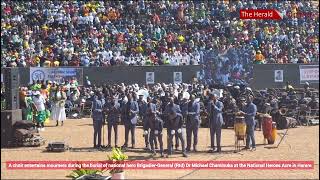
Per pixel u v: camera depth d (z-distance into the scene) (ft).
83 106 152.87
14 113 100.48
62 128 126.21
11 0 216.13
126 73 166.61
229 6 230.68
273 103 127.95
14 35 191.62
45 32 200.03
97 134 99.86
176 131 89.25
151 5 230.07
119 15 222.28
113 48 194.49
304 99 134.82
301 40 211.00
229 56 166.30
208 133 117.08
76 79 164.25
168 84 158.10
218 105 93.50
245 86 150.20
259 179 71.97
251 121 95.35
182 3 231.71
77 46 192.44
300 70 168.76
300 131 120.88
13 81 101.81
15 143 99.60
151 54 190.08
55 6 217.36
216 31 212.84
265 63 172.76
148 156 89.40
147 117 92.68
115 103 98.22
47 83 148.05
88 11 217.56
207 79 166.20
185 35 209.15
